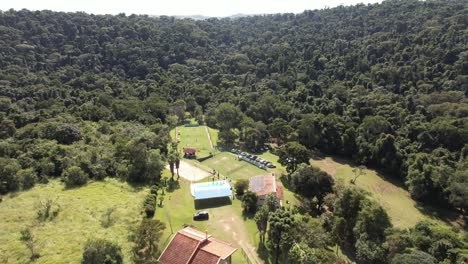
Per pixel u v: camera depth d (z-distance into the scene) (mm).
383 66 173750
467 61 149000
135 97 168875
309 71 191625
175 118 149750
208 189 83562
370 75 173750
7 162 84000
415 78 159750
